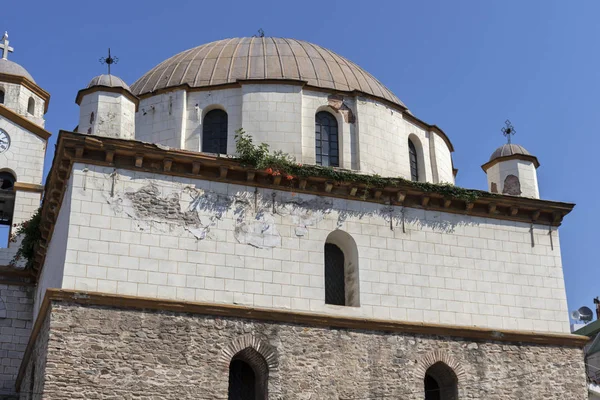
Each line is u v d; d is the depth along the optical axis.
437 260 35.03
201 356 30.16
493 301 35.31
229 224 32.38
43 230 36.69
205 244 31.80
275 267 32.47
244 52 41.12
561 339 35.28
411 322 33.34
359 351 32.28
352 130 38.62
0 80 46.41
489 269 35.75
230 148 37.28
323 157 38.09
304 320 31.86
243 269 32.00
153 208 31.55
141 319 29.89
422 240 35.06
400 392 32.28
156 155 31.88
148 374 29.38
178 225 31.67
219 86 38.41
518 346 34.69
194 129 37.97
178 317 30.36
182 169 32.44
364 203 34.72
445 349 33.59
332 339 32.06
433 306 34.28
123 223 30.97
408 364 32.78
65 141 30.95
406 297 34.03
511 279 35.94
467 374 33.56
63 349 28.67
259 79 37.97
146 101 39.03
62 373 28.44
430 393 34.31
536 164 40.38
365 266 33.84
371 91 40.69
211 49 41.84
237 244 32.22
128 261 30.62
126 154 31.69
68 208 30.95
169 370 29.64
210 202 32.41
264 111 37.62
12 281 41.38
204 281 31.34
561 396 34.53
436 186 35.53
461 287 35.00
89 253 30.25
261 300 31.86
